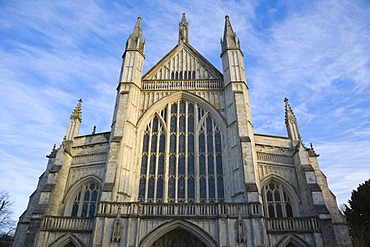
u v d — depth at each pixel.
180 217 29.52
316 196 33.53
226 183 34.88
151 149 37.94
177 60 46.66
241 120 37.16
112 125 38.62
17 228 35.00
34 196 37.62
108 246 28.16
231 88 40.59
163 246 31.42
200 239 28.92
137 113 40.09
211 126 39.59
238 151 35.31
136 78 42.22
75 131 42.12
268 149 40.19
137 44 45.66
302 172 36.56
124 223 29.34
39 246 29.91
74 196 37.09
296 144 40.75
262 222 29.14
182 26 56.38
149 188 35.25
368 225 48.59
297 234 31.11
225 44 46.12
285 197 37.50
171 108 41.34
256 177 33.34
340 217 36.25
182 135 39.09
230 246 27.94
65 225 31.53
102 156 38.66
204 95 41.84
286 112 44.50
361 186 52.50
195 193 34.75
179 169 36.56
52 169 36.34
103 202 30.53
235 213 29.84
